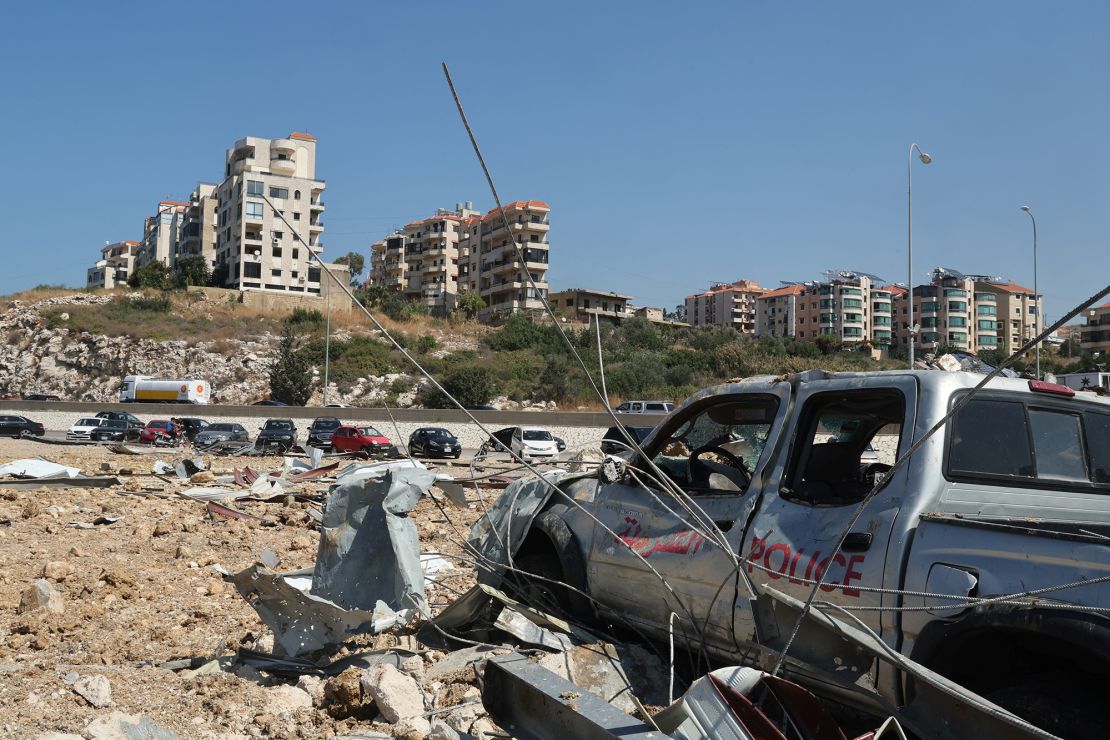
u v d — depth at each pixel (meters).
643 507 5.35
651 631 5.16
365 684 4.92
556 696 3.92
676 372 74.00
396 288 149.00
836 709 4.21
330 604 5.40
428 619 5.84
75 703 4.83
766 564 4.33
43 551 9.61
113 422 48.41
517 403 68.44
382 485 5.78
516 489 6.51
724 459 5.78
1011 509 4.09
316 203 117.62
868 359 88.69
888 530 3.88
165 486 17.38
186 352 83.62
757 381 5.14
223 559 9.76
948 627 3.50
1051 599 3.24
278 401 71.25
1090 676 3.44
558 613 5.94
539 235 121.81
